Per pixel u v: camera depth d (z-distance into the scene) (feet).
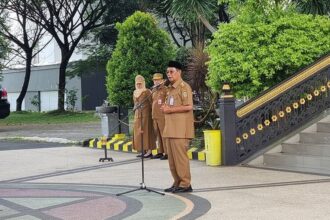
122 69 48.93
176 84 25.93
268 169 33.24
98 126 76.02
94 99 130.62
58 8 97.50
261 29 38.52
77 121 87.10
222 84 39.42
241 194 25.40
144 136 40.29
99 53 98.53
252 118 35.99
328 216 20.52
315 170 32.37
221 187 27.45
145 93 39.96
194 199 24.64
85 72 103.04
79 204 24.70
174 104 25.80
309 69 37.29
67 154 45.78
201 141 41.47
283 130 36.55
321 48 39.17
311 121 36.96
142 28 49.19
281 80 39.24
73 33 106.83
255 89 38.75
